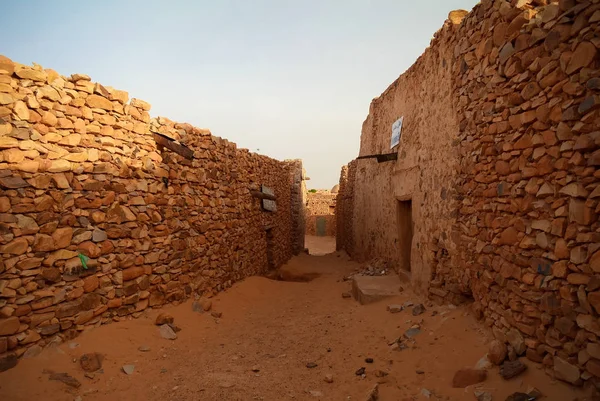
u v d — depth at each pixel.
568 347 2.96
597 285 2.72
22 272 4.04
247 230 9.91
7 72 4.06
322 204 33.88
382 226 10.03
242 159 9.64
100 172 4.96
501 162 3.96
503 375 3.31
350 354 4.92
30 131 4.21
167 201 6.21
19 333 3.96
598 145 2.75
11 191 4.00
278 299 8.55
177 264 6.39
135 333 5.09
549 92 3.25
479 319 4.43
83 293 4.65
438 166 5.86
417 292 6.55
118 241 5.19
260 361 4.91
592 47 2.81
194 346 5.34
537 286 3.33
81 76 4.77
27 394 3.47
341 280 10.72
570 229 2.98
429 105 6.41
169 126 6.44
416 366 4.14
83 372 4.04
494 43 4.16
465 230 4.86
